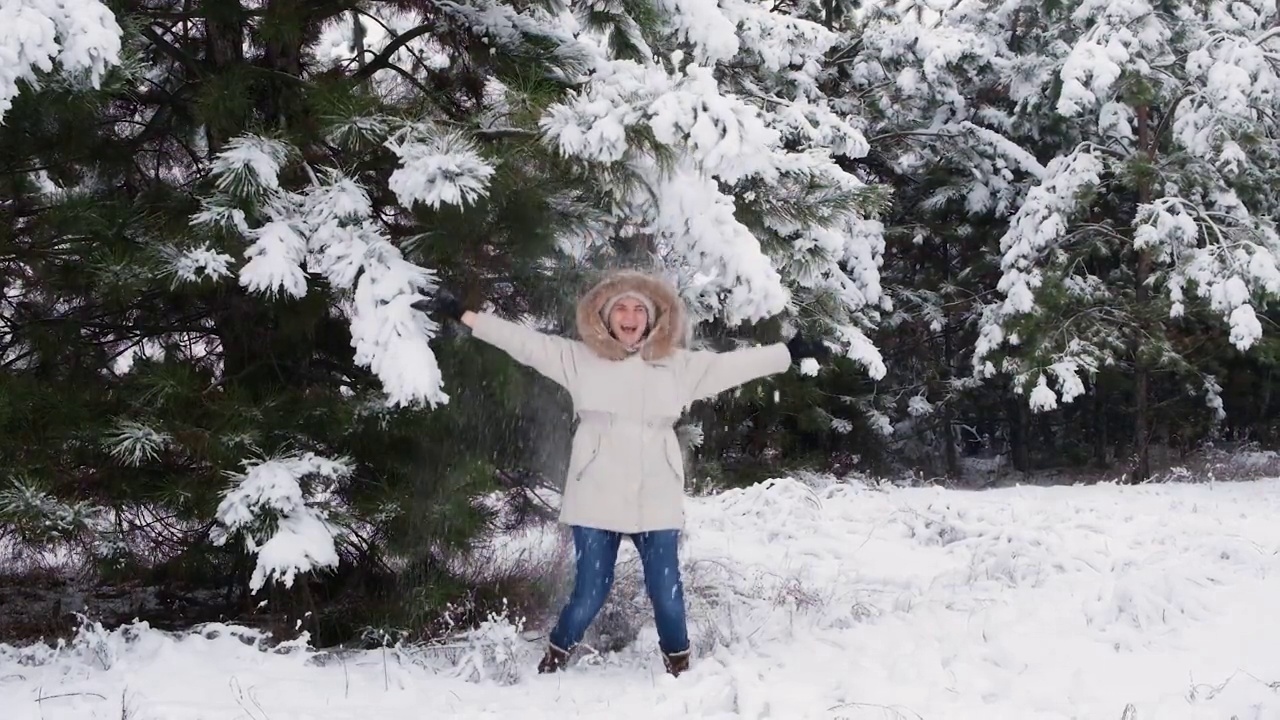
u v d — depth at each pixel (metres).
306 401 4.76
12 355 5.01
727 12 13.05
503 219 4.70
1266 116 16.27
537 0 5.68
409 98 5.43
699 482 13.02
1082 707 3.65
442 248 4.58
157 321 5.20
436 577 5.04
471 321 4.15
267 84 5.14
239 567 5.05
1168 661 4.27
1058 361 15.58
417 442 4.93
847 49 17.55
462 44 5.68
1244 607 5.09
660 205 4.88
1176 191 15.58
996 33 19.73
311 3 5.30
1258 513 9.01
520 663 4.42
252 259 4.27
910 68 16.55
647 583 4.17
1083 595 5.55
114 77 3.96
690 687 3.92
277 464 4.45
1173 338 16.95
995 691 3.88
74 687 3.69
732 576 6.18
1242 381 19.56
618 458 4.11
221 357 5.34
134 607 5.44
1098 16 15.83
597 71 5.45
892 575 6.51
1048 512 8.66
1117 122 16.00
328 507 4.59
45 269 4.72
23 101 3.97
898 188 19.12
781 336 7.64
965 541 7.44
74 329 4.96
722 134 4.34
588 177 4.83
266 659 4.14
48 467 4.38
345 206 4.33
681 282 5.54
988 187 18.17
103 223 4.57
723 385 4.25
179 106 5.21
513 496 5.61
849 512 9.07
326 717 3.47
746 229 4.87
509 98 4.97
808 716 3.54
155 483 4.58
